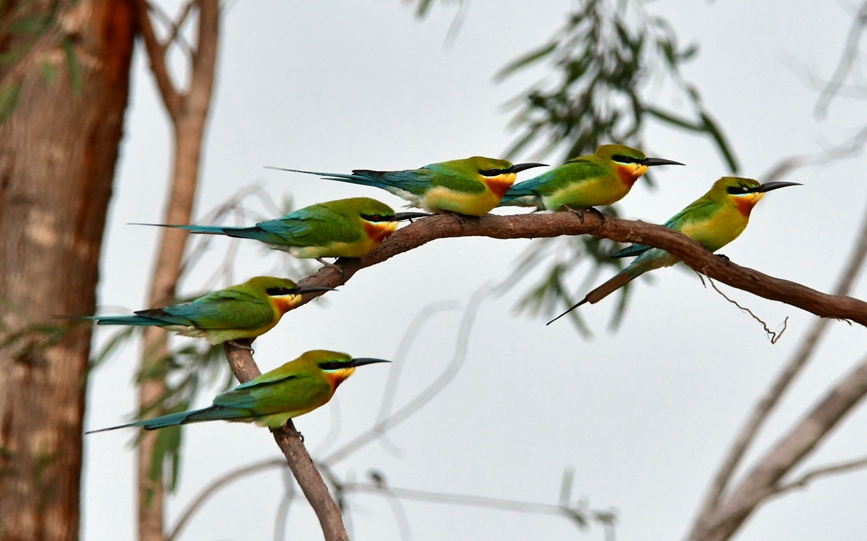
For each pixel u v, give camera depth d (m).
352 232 8.19
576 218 7.82
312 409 7.66
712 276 7.78
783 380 15.12
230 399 7.37
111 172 13.19
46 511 12.52
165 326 7.85
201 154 13.95
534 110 14.29
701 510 14.85
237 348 8.04
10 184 12.71
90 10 12.90
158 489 13.41
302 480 6.12
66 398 12.70
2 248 12.66
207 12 14.05
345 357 7.78
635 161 9.29
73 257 12.84
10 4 12.92
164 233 13.66
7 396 12.45
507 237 7.97
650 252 8.98
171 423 7.10
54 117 12.78
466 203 8.54
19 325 12.54
